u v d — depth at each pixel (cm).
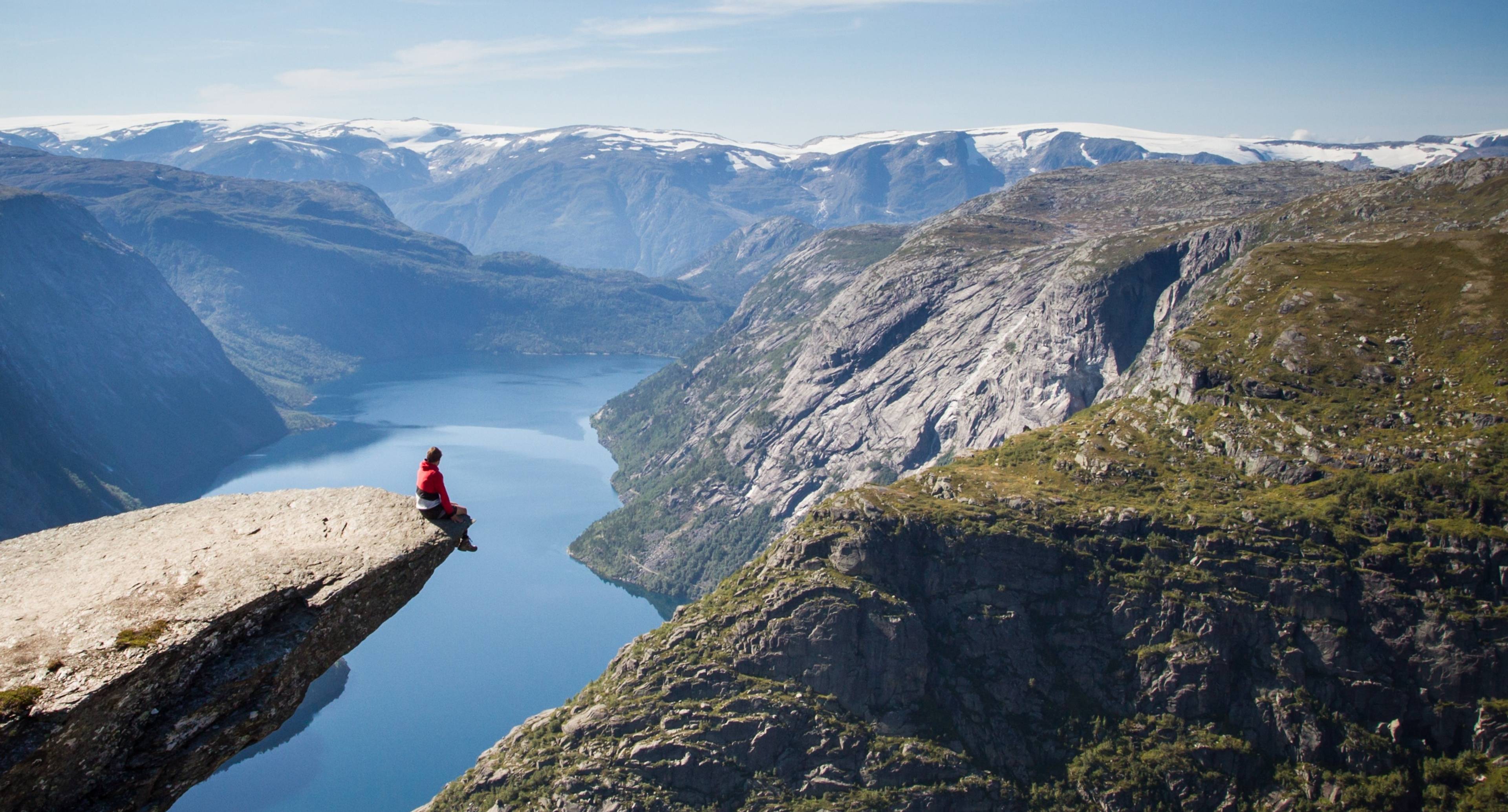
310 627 2825
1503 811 14088
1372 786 14800
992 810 15062
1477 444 16950
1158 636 16300
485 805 15450
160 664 2538
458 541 3291
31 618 2572
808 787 14988
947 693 16200
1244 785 15238
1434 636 15412
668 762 15025
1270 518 16825
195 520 3119
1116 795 15175
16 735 2288
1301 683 15638
